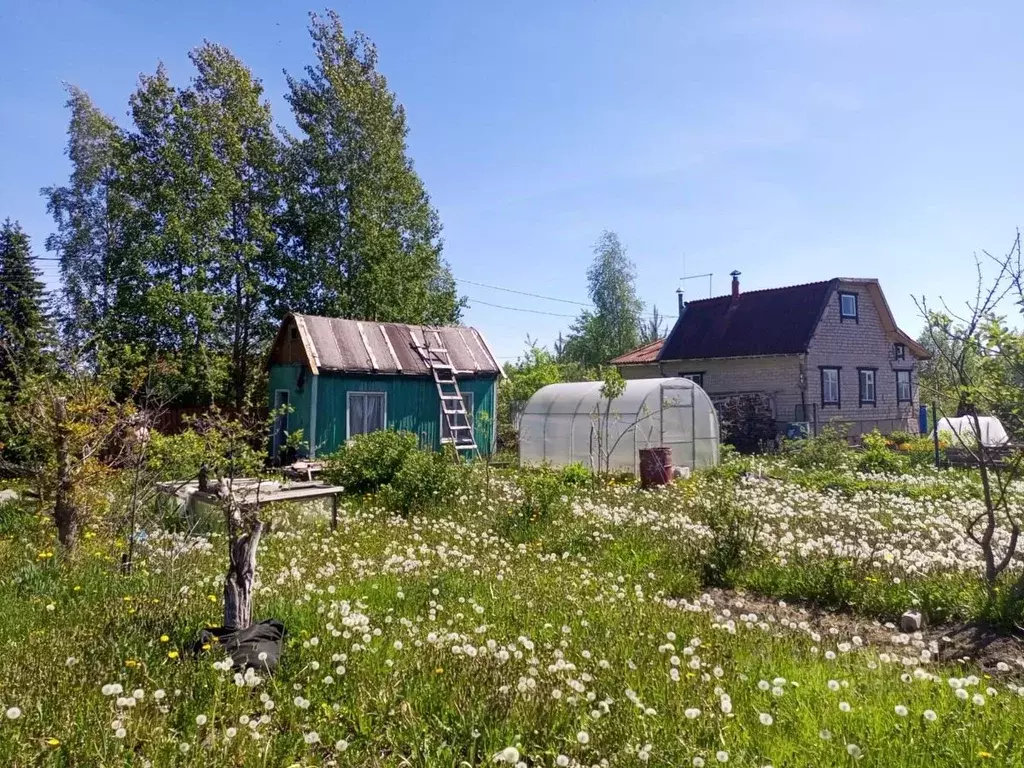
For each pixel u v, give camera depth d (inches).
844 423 1159.0
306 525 432.5
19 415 365.7
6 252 983.6
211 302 1062.4
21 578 278.7
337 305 1182.9
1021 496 540.7
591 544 393.4
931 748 152.1
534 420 852.6
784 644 231.3
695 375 1357.0
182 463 424.5
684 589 321.1
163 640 201.0
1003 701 182.4
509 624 241.8
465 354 925.2
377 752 155.8
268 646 198.8
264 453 402.6
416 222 1286.9
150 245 1055.0
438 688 177.0
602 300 2169.0
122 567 301.3
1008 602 272.4
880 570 326.6
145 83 1110.4
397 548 361.7
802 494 554.3
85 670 178.9
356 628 211.6
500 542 394.9
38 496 366.0
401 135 1301.7
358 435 609.0
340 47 1241.4
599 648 211.9
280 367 855.7
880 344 1339.8
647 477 637.9
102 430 358.6
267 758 143.4
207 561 323.0
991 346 277.1
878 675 200.5
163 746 142.7
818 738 156.9
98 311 1205.1
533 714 163.5
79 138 1306.6
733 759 147.4
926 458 841.5
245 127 1192.8
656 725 159.5
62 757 139.2
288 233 1213.7
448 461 576.1
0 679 171.8
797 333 1215.6
